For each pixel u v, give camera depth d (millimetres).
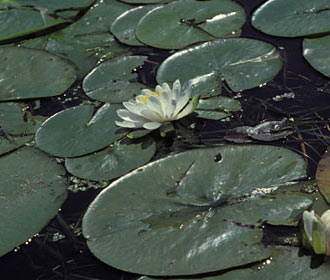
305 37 2924
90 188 2189
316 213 1837
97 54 3158
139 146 2365
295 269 1655
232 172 2061
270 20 3111
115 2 3691
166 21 3287
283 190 1950
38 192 2191
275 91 2607
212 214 1879
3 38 3434
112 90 2770
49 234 2004
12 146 2480
